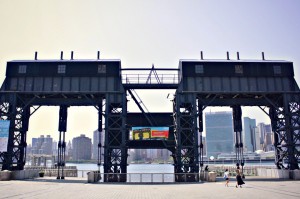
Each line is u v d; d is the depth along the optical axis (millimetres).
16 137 38719
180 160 36969
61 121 40812
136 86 39594
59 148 39906
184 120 38469
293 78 39750
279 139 41531
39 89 38531
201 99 40469
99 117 40344
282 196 20562
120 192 23516
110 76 39031
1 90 38281
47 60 39625
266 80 39469
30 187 27203
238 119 42656
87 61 39344
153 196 20859
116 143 38781
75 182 33719
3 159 36875
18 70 39094
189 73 39281
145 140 41219
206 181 35562
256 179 37062
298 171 35750
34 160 113875
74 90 38531
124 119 37812
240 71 39562
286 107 38469
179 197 20234
